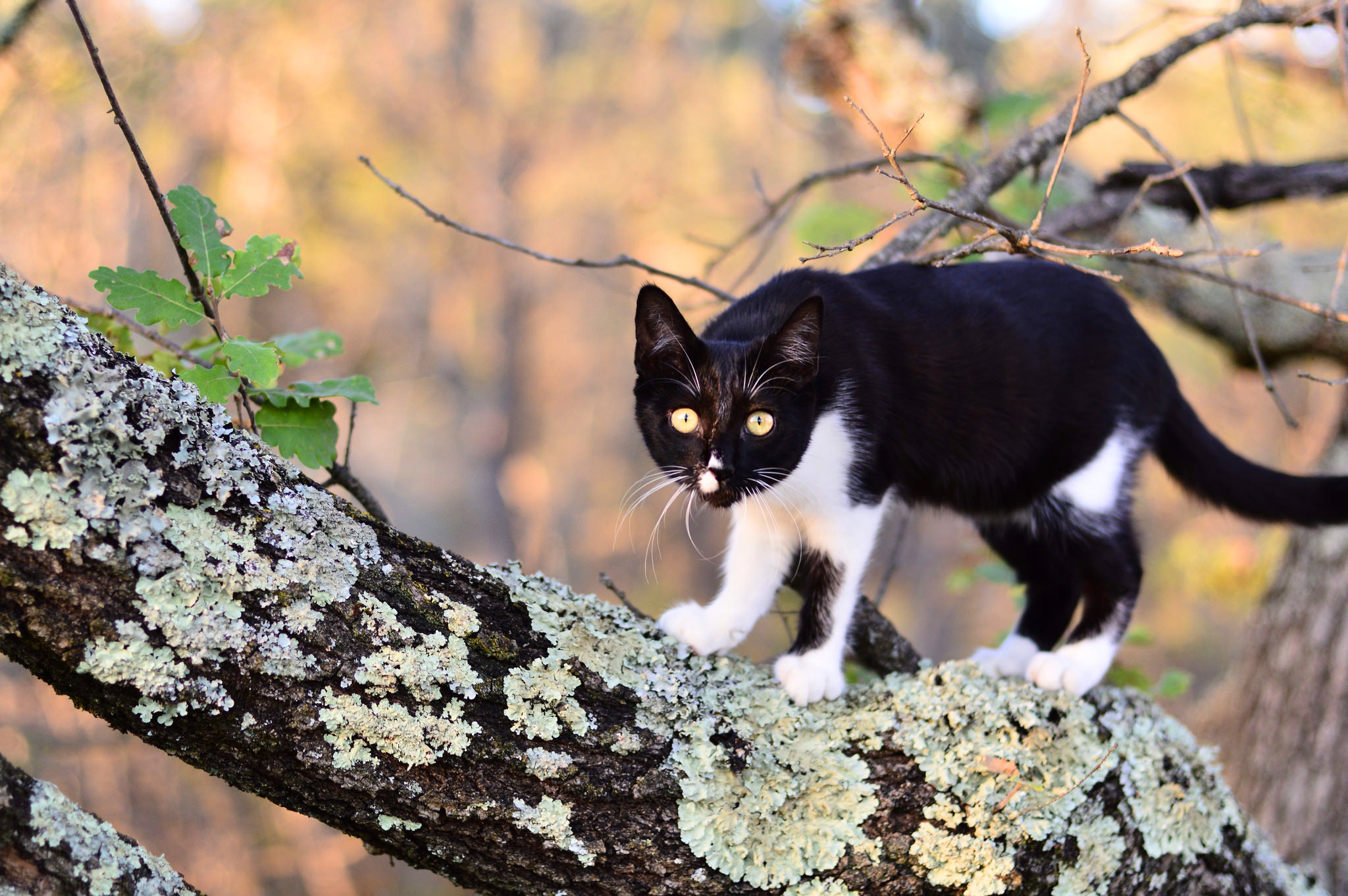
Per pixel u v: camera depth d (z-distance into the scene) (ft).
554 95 41.52
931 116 14.69
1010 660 10.35
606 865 6.30
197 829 21.93
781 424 8.79
